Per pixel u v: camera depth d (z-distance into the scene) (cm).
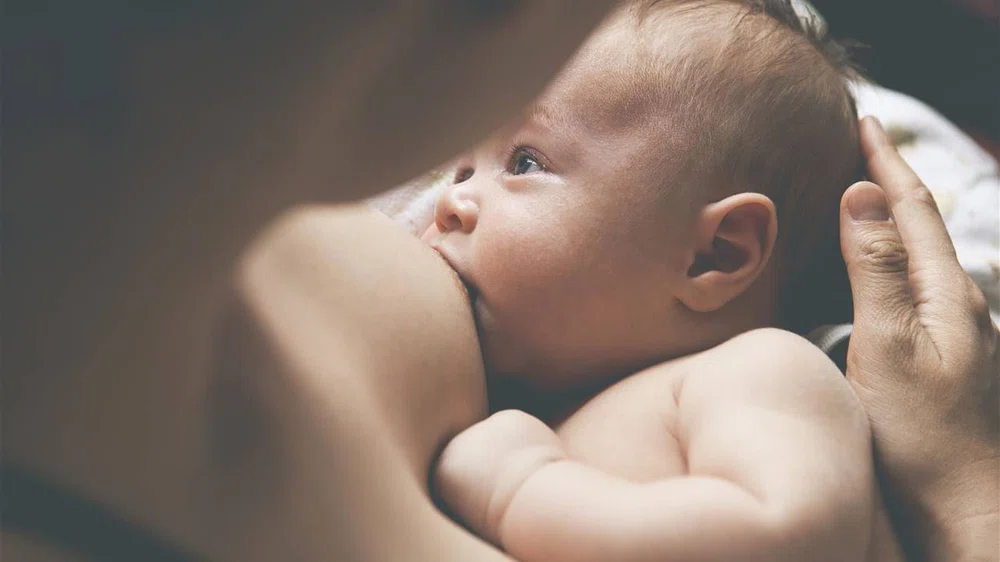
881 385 74
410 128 34
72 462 37
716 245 80
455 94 34
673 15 83
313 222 62
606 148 79
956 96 189
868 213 80
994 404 74
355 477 48
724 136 80
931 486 72
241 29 27
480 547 53
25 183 29
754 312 82
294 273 56
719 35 83
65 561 39
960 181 118
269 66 28
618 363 80
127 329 33
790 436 62
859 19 189
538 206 78
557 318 78
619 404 73
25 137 28
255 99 29
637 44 81
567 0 34
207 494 42
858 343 76
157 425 38
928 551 72
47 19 27
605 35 82
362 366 56
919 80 190
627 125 79
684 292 79
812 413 65
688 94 80
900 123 124
